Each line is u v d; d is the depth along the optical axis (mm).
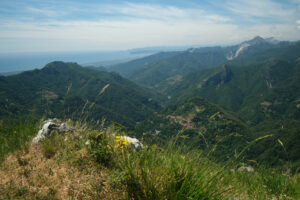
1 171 3170
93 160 3375
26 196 2611
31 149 3959
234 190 3012
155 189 2533
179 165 2820
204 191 2500
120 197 2631
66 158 3455
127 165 2762
